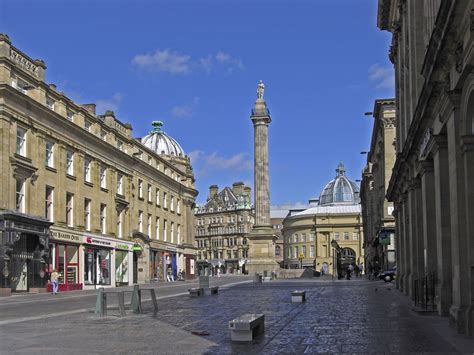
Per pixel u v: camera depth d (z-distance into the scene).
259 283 53.47
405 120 28.84
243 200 163.88
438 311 17.84
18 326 16.56
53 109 44.69
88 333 14.59
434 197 20.70
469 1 11.76
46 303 28.89
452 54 13.90
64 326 16.39
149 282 63.09
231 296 31.20
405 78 28.56
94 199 50.78
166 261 70.25
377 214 69.69
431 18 20.48
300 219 148.00
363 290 35.56
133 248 59.06
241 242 160.62
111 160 54.66
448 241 17.14
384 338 12.83
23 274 38.81
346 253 141.88
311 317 18.03
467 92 13.24
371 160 82.12
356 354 10.77
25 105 39.75
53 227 43.16
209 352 11.27
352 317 17.77
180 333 14.40
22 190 39.88
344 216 143.12
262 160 80.94
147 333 14.45
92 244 49.69
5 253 35.78
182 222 78.12
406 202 29.47
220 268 152.88
